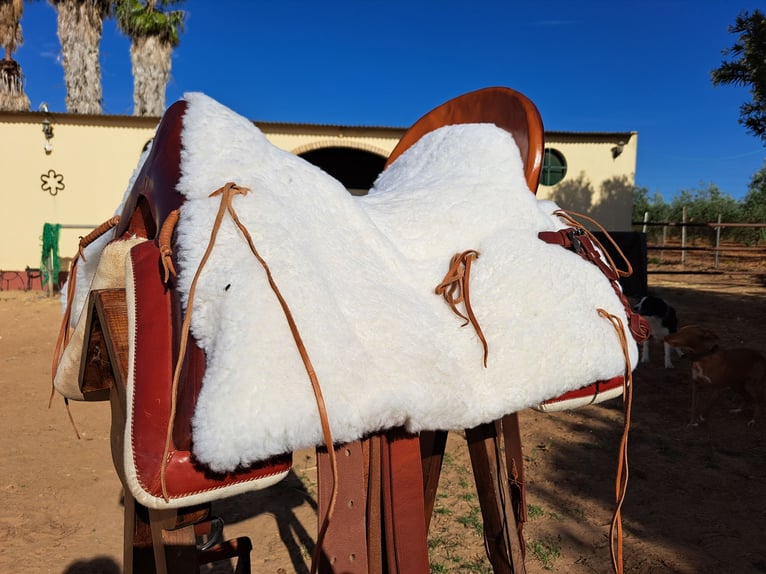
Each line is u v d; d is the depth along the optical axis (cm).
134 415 80
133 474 76
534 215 133
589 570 241
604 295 120
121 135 1171
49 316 862
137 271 89
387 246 114
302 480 328
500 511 131
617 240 846
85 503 294
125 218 113
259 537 265
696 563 246
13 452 359
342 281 96
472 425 96
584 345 108
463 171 143
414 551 103
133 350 84
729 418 450
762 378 424
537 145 144
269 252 86
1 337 719
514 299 110
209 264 83
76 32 1450
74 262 127
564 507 299
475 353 102
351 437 79
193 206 90
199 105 107
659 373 601
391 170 172
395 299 100
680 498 308
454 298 111
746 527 277
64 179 1159
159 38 1518
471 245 124
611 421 444
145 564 116
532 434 415
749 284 1272
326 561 95
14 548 249
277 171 106
